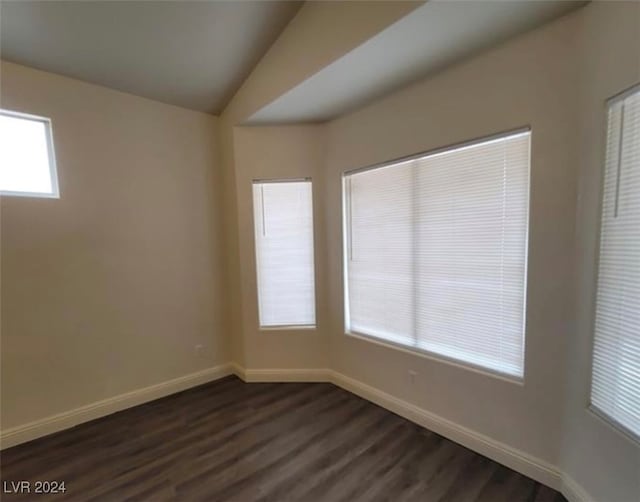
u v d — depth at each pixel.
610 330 1.53
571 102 1.70
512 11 1.62
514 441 2.03
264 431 2.51
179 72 2.71
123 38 2.28
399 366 2.68
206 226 3.38
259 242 3.33
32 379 2.43
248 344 3.38
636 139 1.40
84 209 2.63
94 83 2.65
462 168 2.20
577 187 1.70
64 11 2.02
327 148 3.12
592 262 1.62
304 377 3.36
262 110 2.80
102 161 2.72
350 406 2.86
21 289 2.37
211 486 1.96
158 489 1.94
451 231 2.29
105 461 2.19
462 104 2.11
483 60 2.00
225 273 3.53
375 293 2.88
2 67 2.27
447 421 2.38
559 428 1.84
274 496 1.87
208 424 2.62
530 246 1.89
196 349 3.34
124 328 2.88
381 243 2.79
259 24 2.35
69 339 2.59
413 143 2.41
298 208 3.28
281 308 3.37
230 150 3.28
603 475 1.56
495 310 2.11
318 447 2.30
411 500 1.82
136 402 2.94
